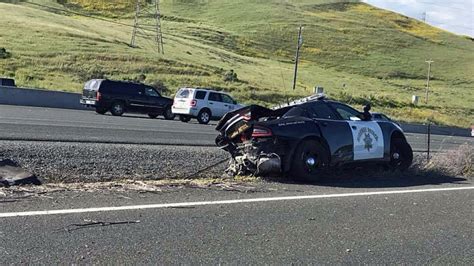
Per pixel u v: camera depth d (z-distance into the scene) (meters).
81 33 66.25
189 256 6.03
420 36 131.75
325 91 63.75
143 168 11.53
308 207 8.64
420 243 6.99
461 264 6.26
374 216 8.29
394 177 12.45
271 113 11.44
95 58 54.09
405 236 7.28
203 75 57.16
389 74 97.38
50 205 7.73
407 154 13.01
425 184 11.60
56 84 42.41
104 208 7.75
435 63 109.56
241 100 49.94
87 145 14.00
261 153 10.85
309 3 149.38
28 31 60.56
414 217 8.38
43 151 12.22
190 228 7.07
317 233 7.19
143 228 6.94
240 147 11.33
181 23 110.88
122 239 6.46
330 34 116.44
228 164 12.32
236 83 56.56
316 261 6.10
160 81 50.31
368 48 112.25
